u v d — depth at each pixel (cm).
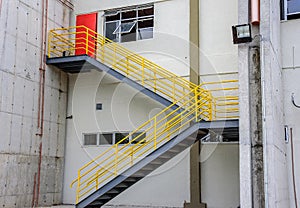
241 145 660
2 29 978
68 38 1215
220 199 976
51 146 1120
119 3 1178
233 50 1019
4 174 956
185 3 1095
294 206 815
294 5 916
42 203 1070
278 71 798
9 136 978
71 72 1185
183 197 1011
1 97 960
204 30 1060
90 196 898
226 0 1050
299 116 847
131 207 1050
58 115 1155
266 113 654
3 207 945
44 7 1128
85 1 1227
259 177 654
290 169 830
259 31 689
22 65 1034
